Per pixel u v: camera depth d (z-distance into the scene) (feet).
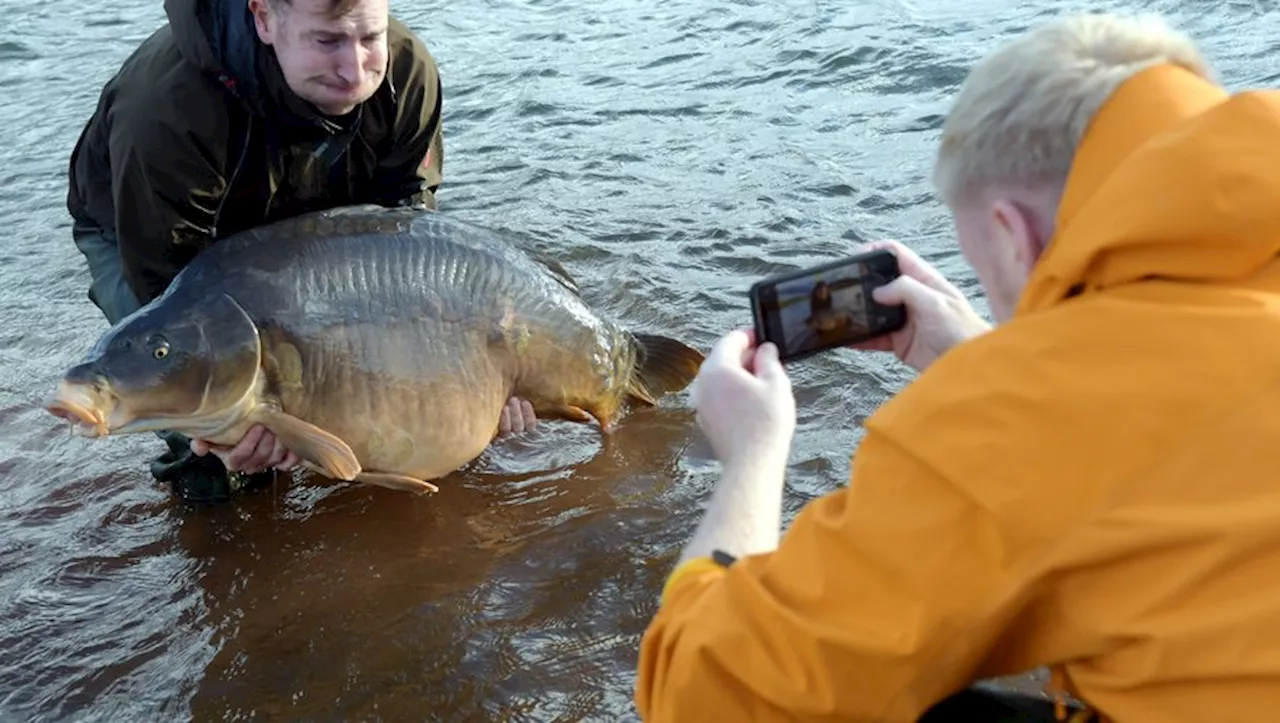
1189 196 5.05
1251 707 4.81
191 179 12.07
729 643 5.76
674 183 21.61
